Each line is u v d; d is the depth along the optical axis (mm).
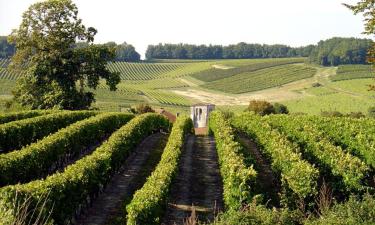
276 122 46688
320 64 192375
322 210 17406
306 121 43656
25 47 58969
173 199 23203
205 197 23812
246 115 50781
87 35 61156
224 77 184250
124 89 159125
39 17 59250
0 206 12742
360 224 13883
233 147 27484
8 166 21109
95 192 22578
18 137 32719
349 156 24031
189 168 30391
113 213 21016
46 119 37094
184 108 140500
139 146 39188
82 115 45875
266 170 28906
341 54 189500
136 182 26656
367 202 15586
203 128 87000
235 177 20047
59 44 58750
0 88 126812
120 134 31453
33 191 16312
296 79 173250
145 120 43094
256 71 188500
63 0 58688
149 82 186500
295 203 20359
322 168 25312
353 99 140125
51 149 26047
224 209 21797
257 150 36844
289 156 24219
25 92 59188
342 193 21891
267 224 14500
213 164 32094
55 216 17062
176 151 27062
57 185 17453
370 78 163250
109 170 25609
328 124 41875
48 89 58688
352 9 40906
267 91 163625
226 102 150500
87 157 23156
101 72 61500
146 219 16672
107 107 124438
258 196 19406
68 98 57969
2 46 174750
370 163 29906
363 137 32938
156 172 21891
